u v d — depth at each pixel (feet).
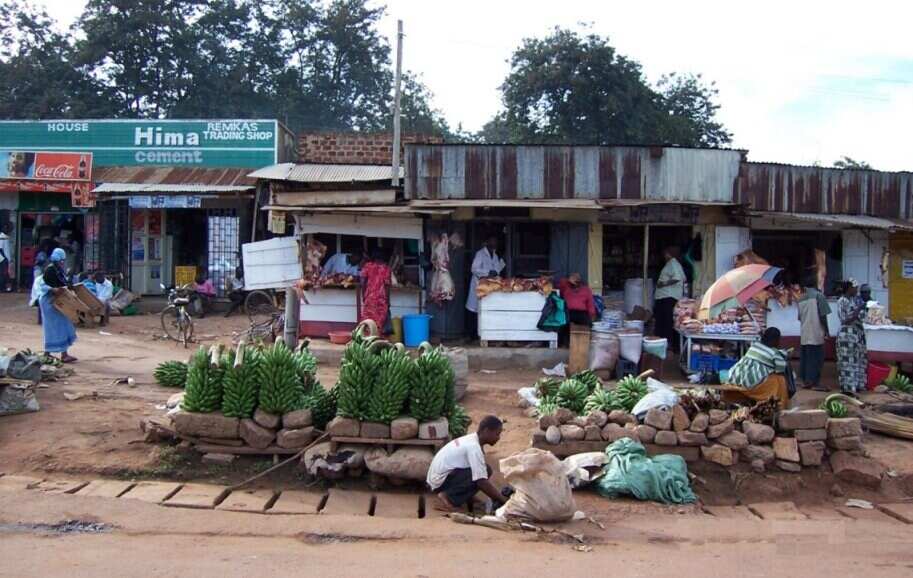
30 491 23.89
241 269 64.03
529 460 23.95
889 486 29.73
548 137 103.09
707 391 31.37
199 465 26.78
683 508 26.48
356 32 119.65
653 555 21.20
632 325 43.80
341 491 25.93
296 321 47.98
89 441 28.09
